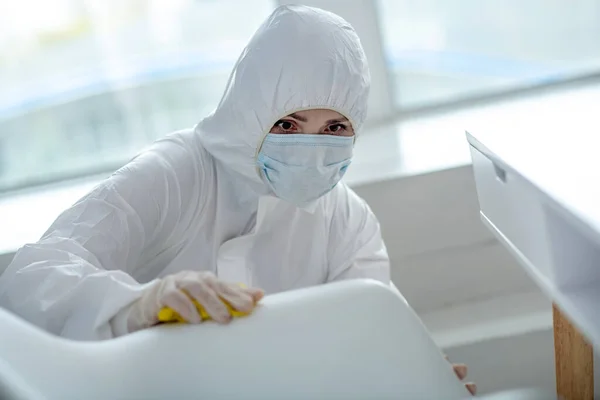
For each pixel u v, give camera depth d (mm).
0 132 2137
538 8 2104
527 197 885
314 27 1173
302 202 1225
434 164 1747
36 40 2096
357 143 2020
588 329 773
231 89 1203
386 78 2129
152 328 730
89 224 1086
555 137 1003
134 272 1223
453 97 2186
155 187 1167
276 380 682
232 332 704
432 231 1768
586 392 1003
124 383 665
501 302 1777
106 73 2141
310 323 707
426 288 1809
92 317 898
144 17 2100
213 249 1259
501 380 1604
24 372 616
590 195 754
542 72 2158
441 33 2133
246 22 2125
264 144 1189
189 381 675
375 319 713
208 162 1265
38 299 940
